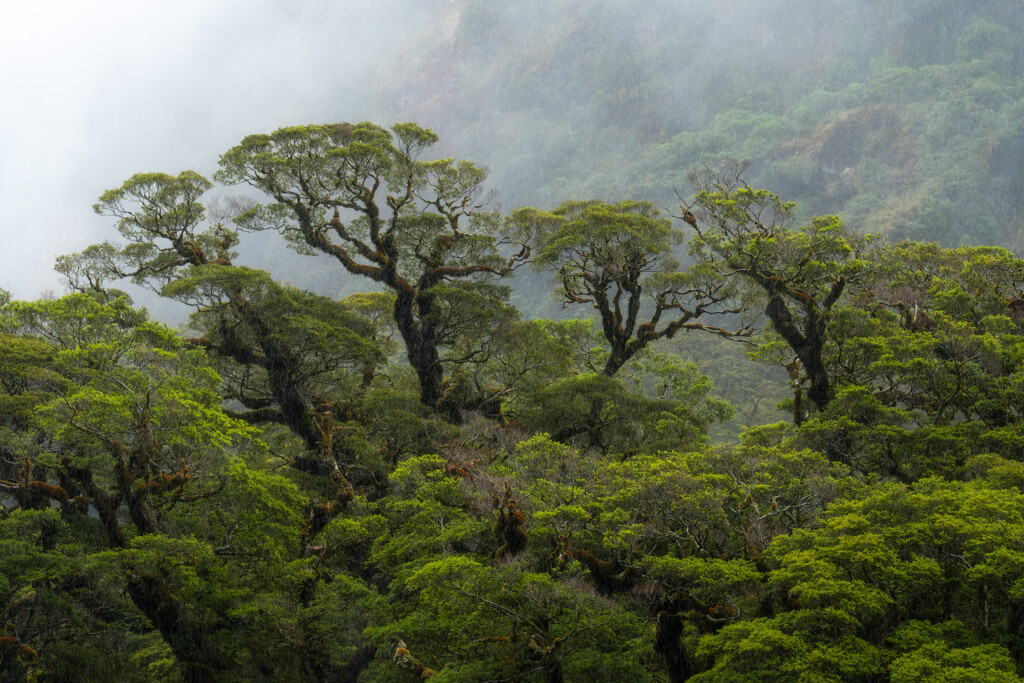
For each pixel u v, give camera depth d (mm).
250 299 45281
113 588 27078
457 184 51781
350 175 50344
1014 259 49438
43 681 26484
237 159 47344
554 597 24578
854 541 22812
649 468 30078
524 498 29703
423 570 24266
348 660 30703
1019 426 36562
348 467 42000
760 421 89188
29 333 34000
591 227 48125
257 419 47062
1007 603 22359
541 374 48562
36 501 28891
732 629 22203
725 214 45656
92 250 48500
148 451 28875
